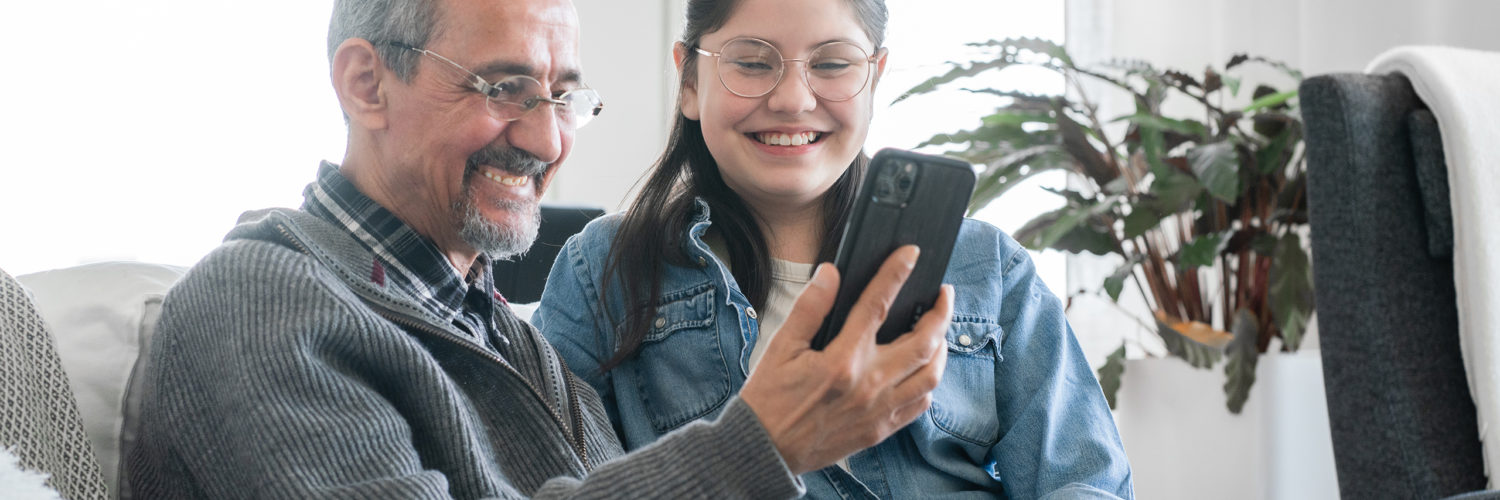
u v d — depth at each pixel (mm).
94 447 1038
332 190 1086
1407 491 1224
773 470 812
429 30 1069
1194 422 2549
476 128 1072
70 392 937
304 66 3391
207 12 3342
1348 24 3000
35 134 3219
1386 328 1240
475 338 1117
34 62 3225
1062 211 2703
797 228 1403
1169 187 2578
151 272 1146
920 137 3344
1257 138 2756
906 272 827
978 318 1343
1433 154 1259
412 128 1077
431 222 1111
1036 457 1295
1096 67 3209
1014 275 1395
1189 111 3174
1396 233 1261
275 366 898
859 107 1327
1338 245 1269
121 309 1081
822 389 816
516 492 992
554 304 1386
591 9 3531
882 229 846
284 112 3377
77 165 3244
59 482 890
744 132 1318
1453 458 1229
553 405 1141
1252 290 2703
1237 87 2695
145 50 3295
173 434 924
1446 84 1257
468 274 1172
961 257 1379
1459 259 1245
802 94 1289
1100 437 1311
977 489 1322
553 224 1700
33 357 915
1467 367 1237
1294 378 2504
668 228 1353
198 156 3324
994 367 1357
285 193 3371
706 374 1304
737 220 1368
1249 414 2482
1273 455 2484
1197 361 2543
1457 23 2855
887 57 1377
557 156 1117
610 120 3529
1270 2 3109
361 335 952
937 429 1276
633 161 3535
